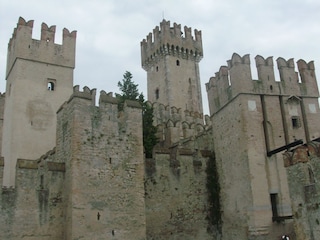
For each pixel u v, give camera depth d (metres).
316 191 19.28
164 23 74.88
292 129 30.39
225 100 31.81
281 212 27.80
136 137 26.30
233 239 29.41
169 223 29.52
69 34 45.19
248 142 28.72
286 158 21.70
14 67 41.81
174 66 73.62
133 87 43.09
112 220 23.77
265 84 30.69
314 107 31.77
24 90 40.69
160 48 74.38
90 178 23.86
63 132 25.97
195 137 38.16
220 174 32.03
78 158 23.83
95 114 25.27
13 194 23.31
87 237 22.75
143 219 24.81
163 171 30.50
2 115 48.75
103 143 24.94
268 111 30.12
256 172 28.11
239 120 29.62
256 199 27.44
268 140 29.42
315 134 30.98
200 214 31.06
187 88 73.44
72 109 24.89
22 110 40.06
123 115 26.44
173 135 43.47
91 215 23.22
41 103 41.19
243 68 30.48
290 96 30.97
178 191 30.67
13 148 38.59
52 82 42.69
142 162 26.00
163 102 72.19
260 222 27.02
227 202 30.73
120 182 24.75
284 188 28.44
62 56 43.88
